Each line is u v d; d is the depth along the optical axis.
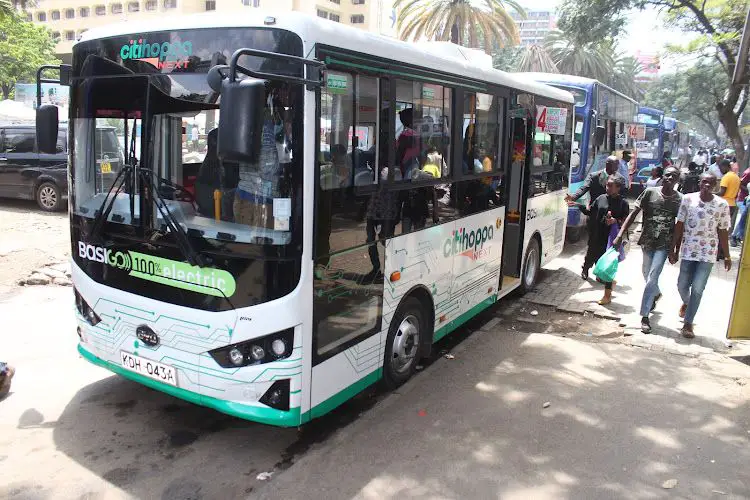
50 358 5.54
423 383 5.32
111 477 3.75
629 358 6.02
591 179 9.26
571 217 12.28
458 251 5.75
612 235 8.88
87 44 4.03
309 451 4.14
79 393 4.86
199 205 3.60
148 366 3.99
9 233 10.60
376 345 4.52
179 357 3.82
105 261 4.09
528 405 4.93
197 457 4.01
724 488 3.84
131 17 53.53
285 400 3.66
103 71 3.95
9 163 13.87
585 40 19.69
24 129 13.88
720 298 8.30
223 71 3.06
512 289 7.52
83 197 4.18
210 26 3.54
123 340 4.09
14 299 7.27
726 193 12.45
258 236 3.48
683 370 5.74
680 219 6.46
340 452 4.13
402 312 4.93
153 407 4.68
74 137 4.18
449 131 5.32
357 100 3.93
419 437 4.36
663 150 30.56
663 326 7.00
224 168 3.52
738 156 15.37
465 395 5.09
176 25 3.64
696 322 7.18
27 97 24.27
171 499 3.55
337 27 3.72
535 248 8.34
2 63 35.12
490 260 6.64
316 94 3.48
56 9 57.16
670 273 9.63
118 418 4.49
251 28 3.47
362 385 4.42
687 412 4.88
